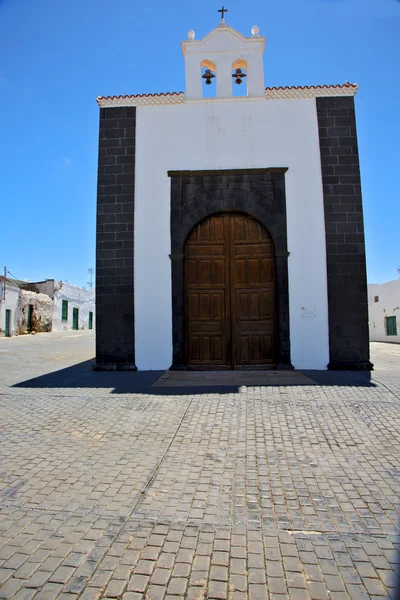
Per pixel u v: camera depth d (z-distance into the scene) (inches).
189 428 208.4
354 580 99.7
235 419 219.8
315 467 163.0
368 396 258.1
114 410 240.7
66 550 111.2
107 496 141.5
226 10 422.9
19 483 150.6
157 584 98.6
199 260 392.2
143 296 388.2
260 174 393.7
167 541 115.7
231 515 129.5
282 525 123.6
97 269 393.4
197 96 409.1
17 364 443.2
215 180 395.9
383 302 1055.6
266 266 389.4
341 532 119.7
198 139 402.9
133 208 395.5
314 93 400.2
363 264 382.3
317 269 382.6
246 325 385.7
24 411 242.1
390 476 154.5
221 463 168.1
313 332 377.7
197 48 416.5
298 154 395.2
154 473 159.3
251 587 97.7
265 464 166.6
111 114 408.8
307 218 387.2
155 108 408.2
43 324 1236.5
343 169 390.9
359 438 191.6
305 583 98.8
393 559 107.3
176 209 394.0
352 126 395.2
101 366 382.9
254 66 411.2
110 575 101.6
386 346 792.3
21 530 120.5
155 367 382.3
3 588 96.7
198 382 313.7
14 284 1090.1
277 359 379.2
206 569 104.0
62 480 153.3
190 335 386.3
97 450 182.4
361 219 385.7
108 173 401.4
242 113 403.9
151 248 392.2
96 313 389.4
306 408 235.1
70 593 95.3
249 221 394.6
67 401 262.7
